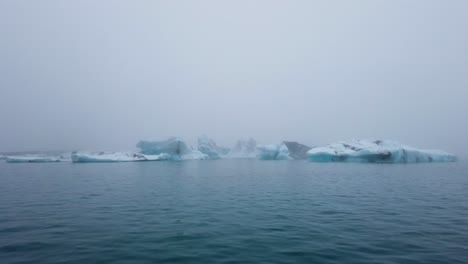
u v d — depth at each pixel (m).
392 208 11.30
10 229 8.21
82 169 32.69
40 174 26.36
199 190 16.22
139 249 6.70
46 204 11.94
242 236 7.72
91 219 9.46
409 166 37.44
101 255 6.30
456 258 6.14
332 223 9.06
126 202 12.48
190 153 56.19
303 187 17.56
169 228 8.46
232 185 18.48
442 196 14.19
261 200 13.06
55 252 6.44
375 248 6.77
